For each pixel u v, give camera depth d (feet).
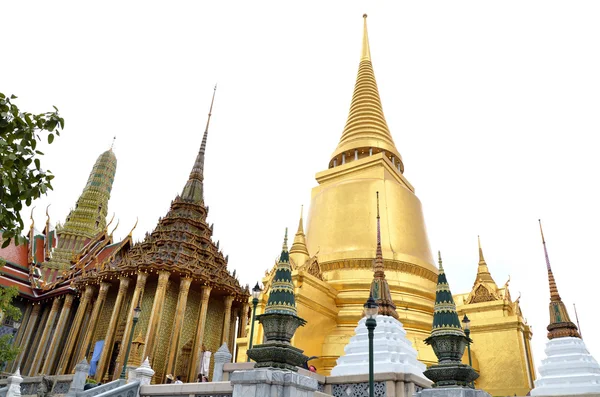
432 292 101.30
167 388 48.75
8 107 31.40
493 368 87.04
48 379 103.60
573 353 57.41
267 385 28.17
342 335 86.58
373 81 154.40
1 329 157.89
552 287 67.67
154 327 121.19
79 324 138.21
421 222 119.44
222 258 155.43
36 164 32.12
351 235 108.37
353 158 135.13
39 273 176.24
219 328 147.95
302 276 87.25
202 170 173.06
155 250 139.54
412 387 47.11
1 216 30.78
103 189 230.89
